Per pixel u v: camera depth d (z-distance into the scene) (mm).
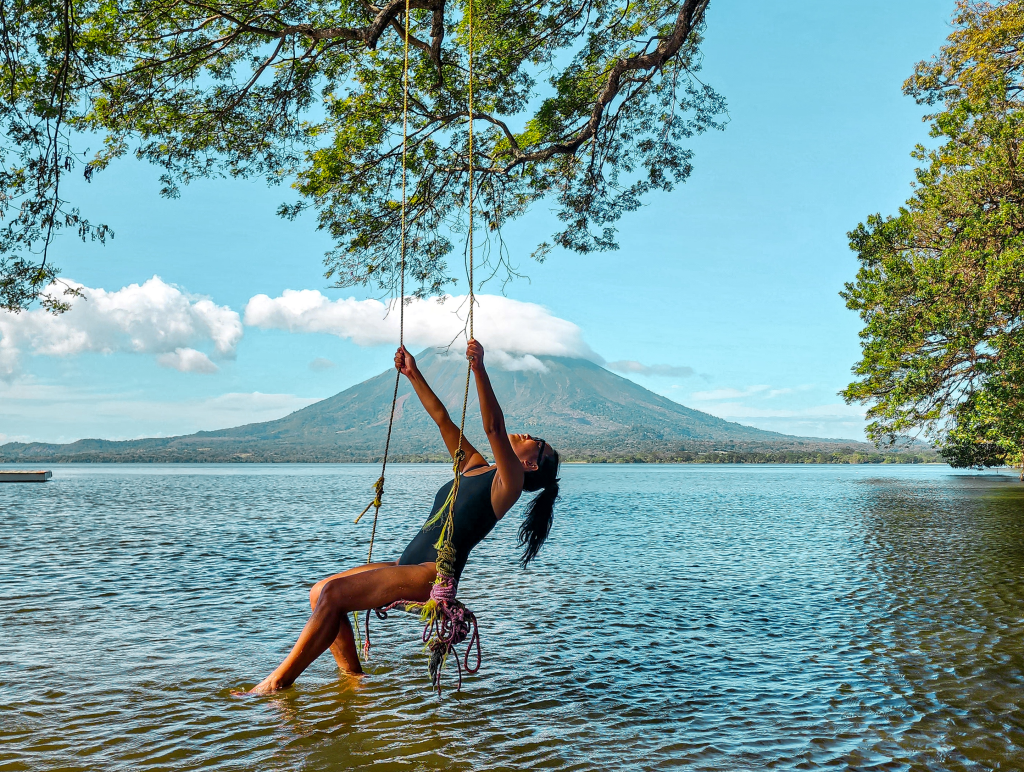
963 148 31203
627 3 12773
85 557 14188
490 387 4414
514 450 4742
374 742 4406
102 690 5461
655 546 16453
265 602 9406
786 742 4488
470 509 4562
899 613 8680
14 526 21359
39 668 6094
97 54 10281
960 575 11820
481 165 13570
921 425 34219
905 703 5270
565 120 13438
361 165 12695
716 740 4516
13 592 10133
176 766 4027
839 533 19641
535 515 5020
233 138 12023
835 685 5730
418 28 11930
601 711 5070
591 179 14000
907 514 26688
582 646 7043
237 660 6371
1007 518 24141
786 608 9062
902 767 4098
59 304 9547
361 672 5852
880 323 31672
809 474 115750
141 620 8188
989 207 30250
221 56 11523
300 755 4199
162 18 10570
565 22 12555
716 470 159750
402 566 4844
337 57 11797
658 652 6805
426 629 4543
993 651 6781
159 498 39750
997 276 27094
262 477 96125
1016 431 29766
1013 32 22625
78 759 4125
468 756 4207
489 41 12523
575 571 12445
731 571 12469
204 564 13281
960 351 30516
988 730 4695
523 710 5066
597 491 51781
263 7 10828
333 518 25625
